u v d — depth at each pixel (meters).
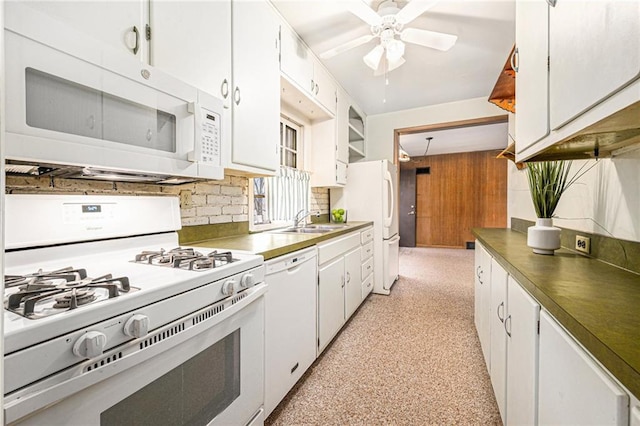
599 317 0.64
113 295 0.72
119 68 0.94
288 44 2.13
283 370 1.51
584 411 0.59
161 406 0.84
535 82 1.15
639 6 0.55
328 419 1.43
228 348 1.11
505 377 1.24
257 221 2.44
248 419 1.20
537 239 1.39
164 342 0.80
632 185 1.07
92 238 1.20
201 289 0.94
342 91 3.27
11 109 0.71
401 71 2.88
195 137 1.20
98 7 0.96
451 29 2.18
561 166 1.42
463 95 3.50
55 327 0.58
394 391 1.63
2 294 0.43
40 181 1.10
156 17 1.15
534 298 0.90
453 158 7.12
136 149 1.01
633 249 1.05
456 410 1.48
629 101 0.58
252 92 1.71
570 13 0.84
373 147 4.18
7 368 0.52
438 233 7.31
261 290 1.24
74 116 0.85
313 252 1.88
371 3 1.92
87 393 0.65
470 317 2.68
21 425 0.54
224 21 1.50
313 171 3.17
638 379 0.43
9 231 0.98
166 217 1.50
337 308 2.28
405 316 2.73
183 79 1.26
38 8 0.81
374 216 3.49
